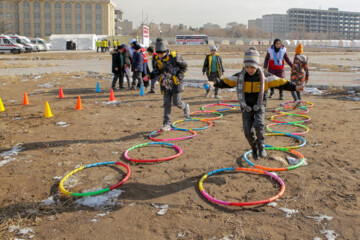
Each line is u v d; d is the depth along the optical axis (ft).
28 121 28.30
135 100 37.93
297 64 32.17
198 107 34.35
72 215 13.28
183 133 24.49
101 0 320.70
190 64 89.10
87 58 114.32
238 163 18.22
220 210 13.38
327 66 82.07
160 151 20.52
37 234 12.08
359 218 12.48
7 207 13.93
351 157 18.61
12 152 20.21
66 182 16.16
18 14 319.68
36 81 53.78
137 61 43.80
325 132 23.94
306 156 18.98
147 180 16.24
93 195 14.69
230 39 401.49
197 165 17.97
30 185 15.93
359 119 27.71
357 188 14.87
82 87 48.55
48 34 322.75
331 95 40.65
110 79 57.11
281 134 23.43
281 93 37.81
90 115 30.40
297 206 13.48
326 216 12.67
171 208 13.62
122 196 14.67
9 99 38.99
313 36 595.06
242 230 11.93
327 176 16.20
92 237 11.84
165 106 24.54
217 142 21.86
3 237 11.91
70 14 320.91
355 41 280.51
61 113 31.32
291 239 11.39
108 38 226.58
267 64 35.78
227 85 16.83
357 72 68.18
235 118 28.84
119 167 17.97
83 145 21.57
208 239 11.54
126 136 23.72
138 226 12.43
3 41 135.33
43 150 20.72
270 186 15.39
